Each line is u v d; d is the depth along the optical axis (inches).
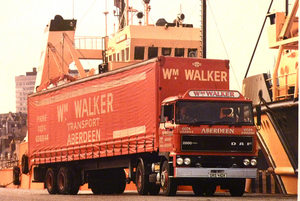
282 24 937.5
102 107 874.1
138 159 774.5
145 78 751.7
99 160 912.9
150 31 1390.3
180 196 700.0
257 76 1017.5
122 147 810.8
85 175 971.3
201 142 665.6
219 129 669.9
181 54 1403.8
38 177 1105.4
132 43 1373.0
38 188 1563.7
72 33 1654.8
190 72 742.5
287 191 900.0
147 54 1384.1
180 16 1454.2
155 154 751.1
